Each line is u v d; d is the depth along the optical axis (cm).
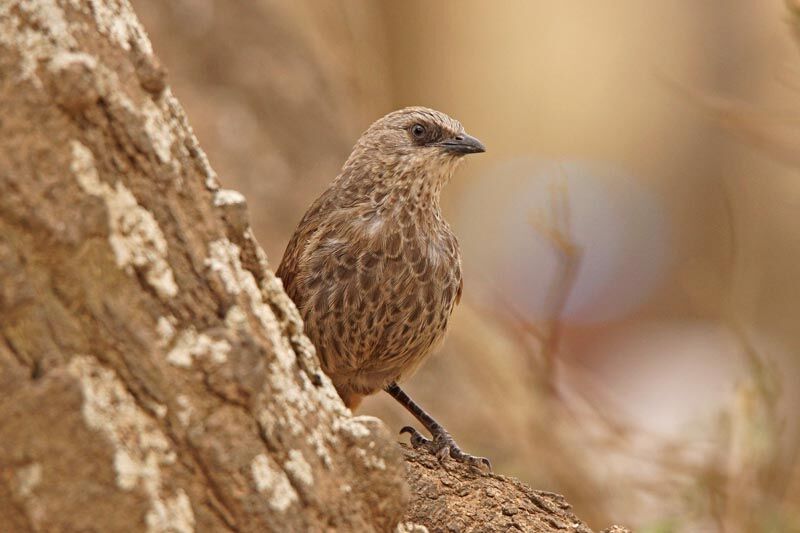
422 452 734
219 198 507
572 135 3484
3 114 418
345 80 2233
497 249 2964
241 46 2056
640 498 1388
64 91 426
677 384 2266
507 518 650
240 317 470
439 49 2897
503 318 1703
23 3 431
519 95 3209
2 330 412
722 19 3366
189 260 466
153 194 461
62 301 423
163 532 430
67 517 414
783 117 1206
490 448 1580
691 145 3425
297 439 484
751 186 2538
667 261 3278
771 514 1114
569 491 1396
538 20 3353
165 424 440
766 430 1122
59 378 412
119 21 470
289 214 1900
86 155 435
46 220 417
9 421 408
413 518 630
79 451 416
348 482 504
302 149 2025
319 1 2288
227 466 448
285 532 460
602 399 1462
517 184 3003
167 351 446
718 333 2608
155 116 476
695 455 1395
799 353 2248
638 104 3494
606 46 3453
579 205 3288
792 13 1071
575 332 2975
